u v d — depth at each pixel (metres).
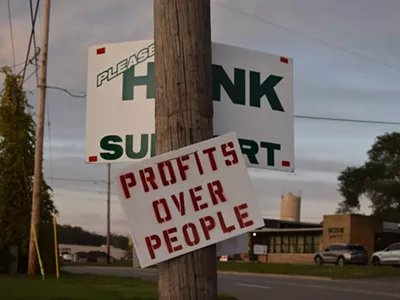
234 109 3.87
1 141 24.06
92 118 4.09
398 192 48.25
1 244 23.19
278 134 3.97
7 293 14.77
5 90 24.25
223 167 3.26
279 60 4.05
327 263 40.09
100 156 4.03
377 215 47.94
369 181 50.16
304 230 51.38
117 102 4.05
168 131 3.33
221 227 3.21
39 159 21.34
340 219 45.97
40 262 20.50
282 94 4.03
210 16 3.49
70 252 67.88
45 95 21.36
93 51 4.13
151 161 3.26
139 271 35.75
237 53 3.93
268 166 3.91
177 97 3.34
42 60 21.30
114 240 90.81
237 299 18.00
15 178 23.81
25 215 23.66
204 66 3.40
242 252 3.48
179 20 3.38
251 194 3.25
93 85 4.12
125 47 4.08
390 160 50.06
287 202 65.25
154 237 3.21
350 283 26.22
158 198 3.24
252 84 3.95
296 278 30.67
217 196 3.24
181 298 3.18
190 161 3.26
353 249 38.75
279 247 54.50
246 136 3.88
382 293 20.89
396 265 36.03
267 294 20.28
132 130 4.00
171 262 3.21
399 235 48.03
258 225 3.22
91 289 16.91
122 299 14.55
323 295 20.06
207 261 3.23
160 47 3.41
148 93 4.00
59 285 17.88
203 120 3.35
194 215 3.22
